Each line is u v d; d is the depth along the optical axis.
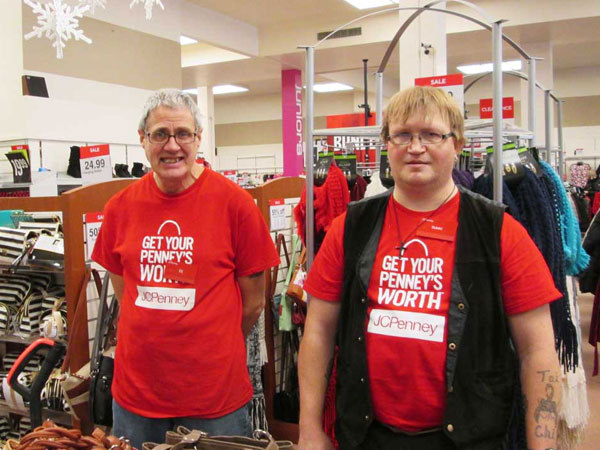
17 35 4.90
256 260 1.98
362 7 8.84
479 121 2.30
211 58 10.54
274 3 8.62
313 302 1.55
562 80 14.90
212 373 1.85
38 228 2.76
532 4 7.88
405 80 5.27
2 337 2.90
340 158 2.69
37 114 4.88
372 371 1.36
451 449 1.30
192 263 1.85
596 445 3.42
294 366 3.42
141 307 1.88
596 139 11.82
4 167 4.98
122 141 5.78
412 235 1.37
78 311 2.57
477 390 1.28
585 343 5.64
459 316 1.29
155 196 1.92
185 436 1.34
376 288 1.38
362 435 1.38
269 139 17.70
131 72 6.99
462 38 8.66
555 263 2.10
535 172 2.19
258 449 1.29
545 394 1.28
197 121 1.86
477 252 1.31
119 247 1.97
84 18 6.32
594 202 9.11
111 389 2.10
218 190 1.91
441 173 1.34
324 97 17.11
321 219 2.50
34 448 1.18
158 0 2.31
